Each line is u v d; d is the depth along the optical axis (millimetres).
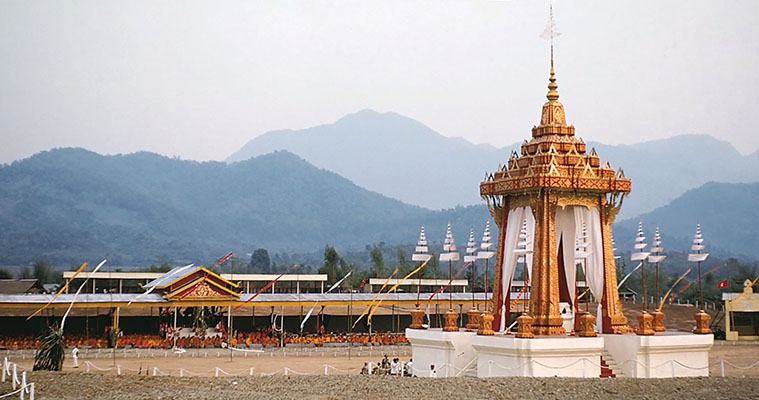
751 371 61281
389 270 199500
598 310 53000
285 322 109250
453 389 41406
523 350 45906
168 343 84250
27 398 40000
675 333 51906
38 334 89875
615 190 51594
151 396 40188
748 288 97375
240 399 39000
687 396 39781
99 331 97125
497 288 53750
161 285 87812
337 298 95250
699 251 55500
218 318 102500
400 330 114938
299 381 44688
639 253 55500
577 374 46812
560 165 51344
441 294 103812
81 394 41406
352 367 68438
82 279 104750
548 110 54438
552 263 50000
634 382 42938
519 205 52750
